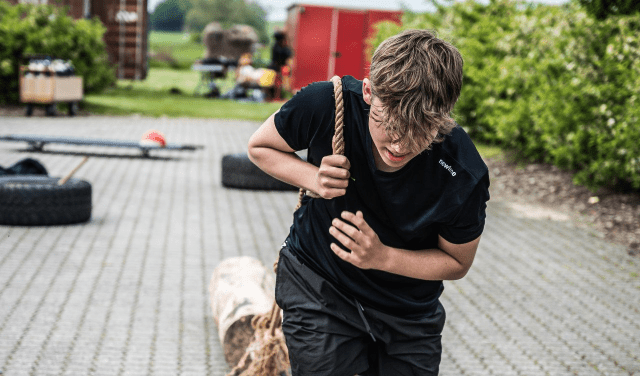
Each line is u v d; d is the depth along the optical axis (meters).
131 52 24.72
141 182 8.94
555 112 9.27
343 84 2.16
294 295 2.46
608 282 5.75
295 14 24.11
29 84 15.07
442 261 2.27
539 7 12.88
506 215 8.01
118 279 5.14
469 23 14.09
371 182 2.17
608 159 8.22
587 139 8.75
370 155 2.10
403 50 1.83
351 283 2.34
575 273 5.95
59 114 16.08
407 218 2.20
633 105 7.98
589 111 8.73
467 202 2.13
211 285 4.43
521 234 7.20
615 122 8.26
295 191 8.99
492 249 6.59
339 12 23.61
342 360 2.40
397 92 1.79
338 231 2.14
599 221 7.75
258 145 2.31
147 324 4.35
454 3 14.41
